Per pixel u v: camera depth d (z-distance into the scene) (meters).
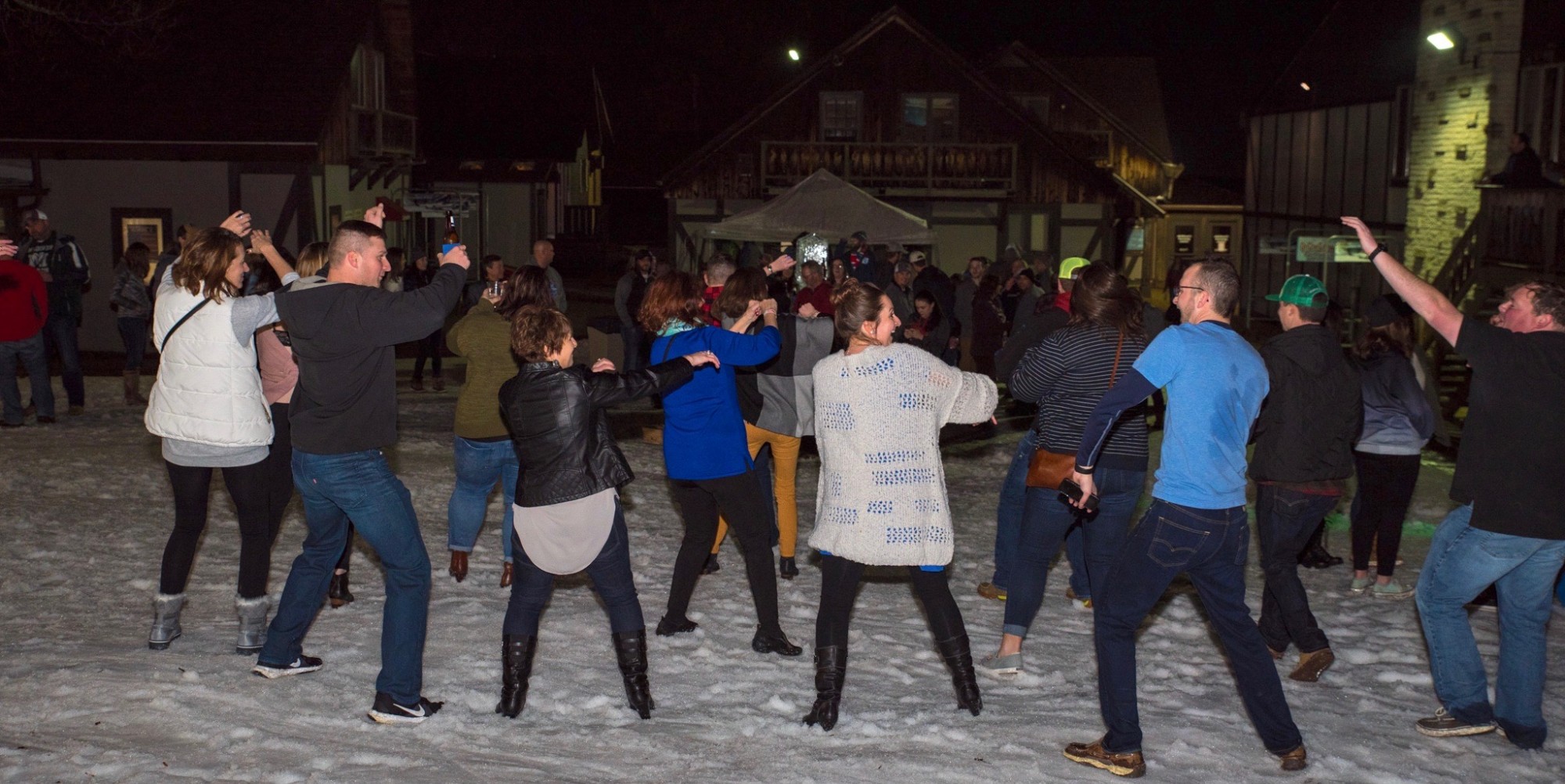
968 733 4.80
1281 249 25.55
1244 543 4.47
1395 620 6.84
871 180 33.19
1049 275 19.64
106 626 5.94
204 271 5.05
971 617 6.73
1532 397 4.51
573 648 5.79
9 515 8.45
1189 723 5.02
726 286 6.04
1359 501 7.43
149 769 4.08
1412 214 24.38
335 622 6.06
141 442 11.86
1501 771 4.63
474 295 13.15
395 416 4.72
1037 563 5.64
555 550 4.70
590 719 4.87
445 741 4.55
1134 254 42.31
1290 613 5.71
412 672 4.71
